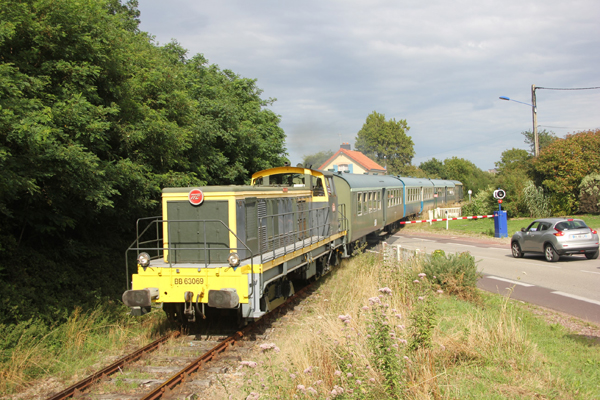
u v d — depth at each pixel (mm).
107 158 10266
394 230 26078
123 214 11344
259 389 5078
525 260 15602
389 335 5129
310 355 5863
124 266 11812
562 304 9383
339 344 5641
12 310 7395
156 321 8867
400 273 9531
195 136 13164
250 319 8008
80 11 8820
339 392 4168
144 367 6438
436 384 5016
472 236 23375
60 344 7395
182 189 8430
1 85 6910
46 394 5793
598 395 5031
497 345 6363
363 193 17328
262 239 9367
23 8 7977
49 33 8352
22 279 8633
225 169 15492
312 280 12523
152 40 16891
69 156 7488
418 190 30906
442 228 26828
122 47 10352
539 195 29000
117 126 9930
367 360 4977
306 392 4488
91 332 8031
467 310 8430
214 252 8297
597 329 7637
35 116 7219
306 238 11977
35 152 7242
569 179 28156
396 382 4680
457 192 45500
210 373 6188
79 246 10641
